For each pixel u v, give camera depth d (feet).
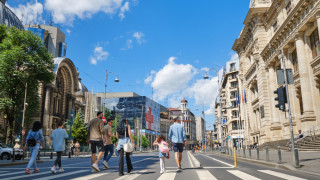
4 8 215.72
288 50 94.32
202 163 43.47
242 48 150.51
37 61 116.16
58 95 192.54
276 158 47.65
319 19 70.74
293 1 89.04
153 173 25.77
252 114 138.10
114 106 370.53
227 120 257.34
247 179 21.39
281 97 38.32
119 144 24.64
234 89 232.32
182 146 28.73
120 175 23.70
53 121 182.70
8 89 109.91
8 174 26.43
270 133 107.24
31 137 28.25
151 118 379.76
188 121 508.53
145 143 312.29
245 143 150.10
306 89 80.43
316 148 62.28
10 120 114.32
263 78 113.60
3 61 107.34
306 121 78.28
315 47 78.79
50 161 62.64
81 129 190.49
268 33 114.52
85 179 21.30
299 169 29.55
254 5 119.75
